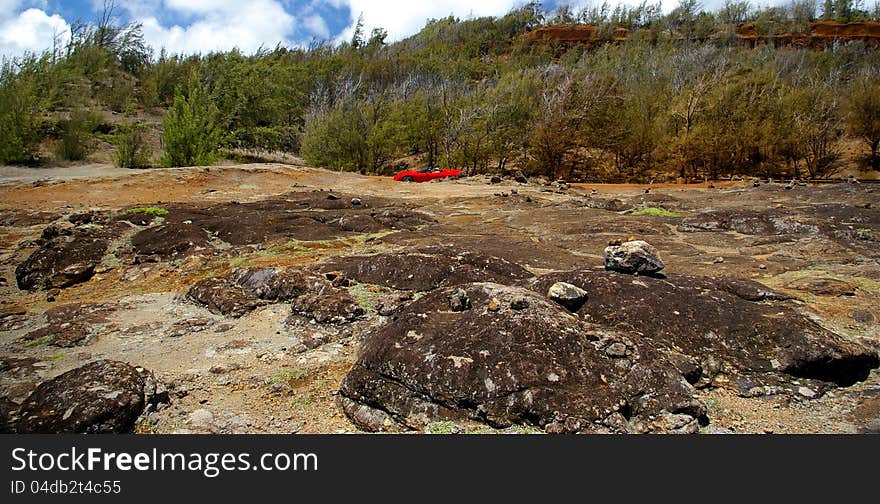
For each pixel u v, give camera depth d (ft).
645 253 16.56
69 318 17.20
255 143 101.40
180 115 71.97
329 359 13.92
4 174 59.21
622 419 10.44
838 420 11.43
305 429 10.89
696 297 15.02
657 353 12.28
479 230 33.12
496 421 10.41
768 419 11.43
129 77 133.80
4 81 68.03
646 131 86.12
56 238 26.68
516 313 12.40
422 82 144.36
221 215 35.53
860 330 15.62
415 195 52.44
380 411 11.09
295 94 119.03
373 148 88.28
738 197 48.65
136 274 23.09
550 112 86.94
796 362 12.87
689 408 11.02
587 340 11.97
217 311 17.30
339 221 33.35
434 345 11.76
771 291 17.12
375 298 17.93
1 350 14.58
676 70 119.55
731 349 13.41
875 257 24.25
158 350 14.55
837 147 85.30
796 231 29.63
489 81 147.43
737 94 83.51
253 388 12.44
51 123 76.79
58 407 10.33
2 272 23.77
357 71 155.02
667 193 54.95
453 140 94.17
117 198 46.16
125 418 10.46
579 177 88.43
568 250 27.27
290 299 17.84
